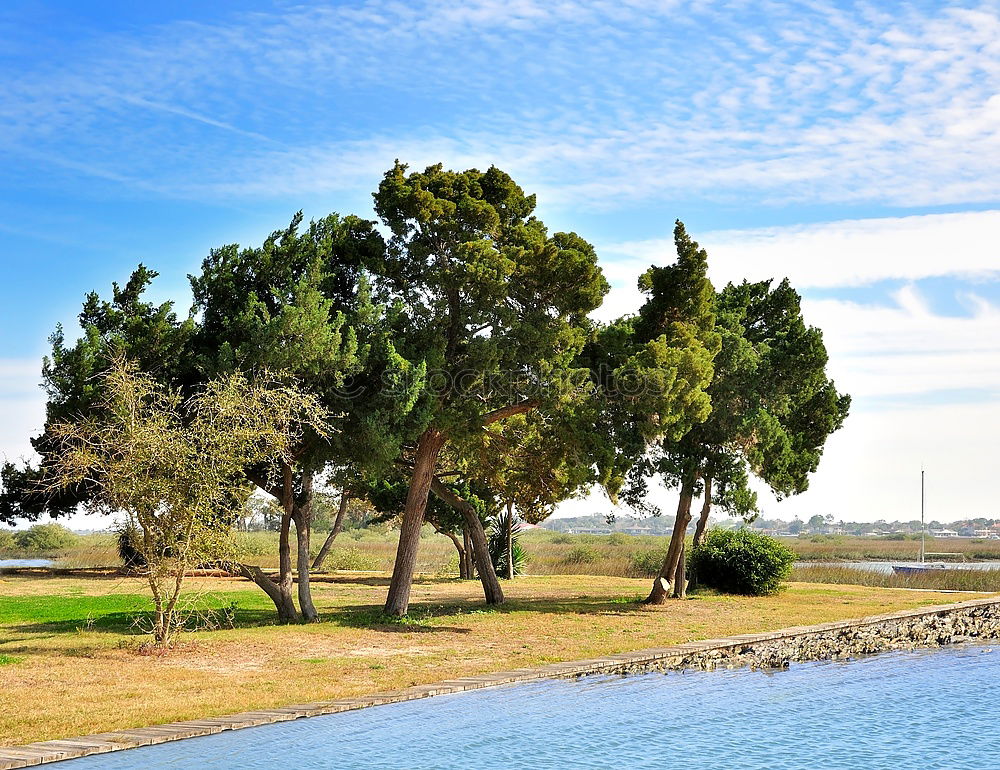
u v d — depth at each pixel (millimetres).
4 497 34344
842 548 108625
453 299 25859
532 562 56594
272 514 25594
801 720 14461
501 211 27344
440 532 46562
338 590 38750
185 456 19328
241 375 21031
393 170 26609
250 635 22141
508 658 19094
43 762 11164
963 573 43344
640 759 12125
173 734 12367
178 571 19656
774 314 35094
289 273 24516
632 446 28234
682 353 28031
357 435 24031
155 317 23766
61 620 25797
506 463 30297
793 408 33344
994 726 14164
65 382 23469
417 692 15344
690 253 30500
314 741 12531
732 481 31125
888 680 17984
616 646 20938
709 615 28125
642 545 97812
